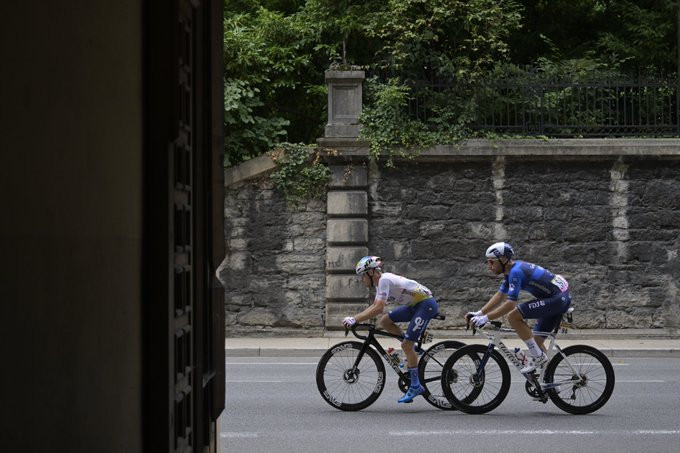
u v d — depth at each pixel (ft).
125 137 19.48
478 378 64.90
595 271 110.73
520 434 57.93
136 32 20.36
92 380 17.26
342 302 109.81
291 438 56.44
